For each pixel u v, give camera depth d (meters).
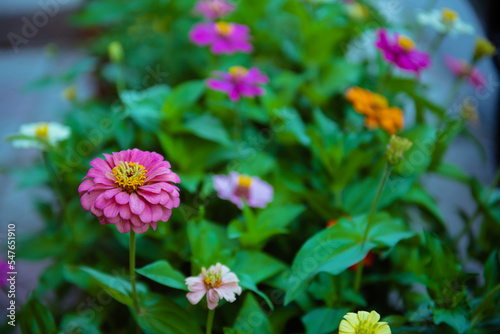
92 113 0.79
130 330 0.67
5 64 1.37
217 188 0.67
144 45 0.88
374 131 0.72
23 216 0.89
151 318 0.59
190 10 0.89
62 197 0.73
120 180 0.55
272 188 0.70
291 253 0.69
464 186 0.97
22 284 0.80
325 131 0.74
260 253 0.64
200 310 0.63
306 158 0.75
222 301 0.60
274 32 0.88
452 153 1.02
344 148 0.70
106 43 0.89
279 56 0.88
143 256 0.66
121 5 0.89
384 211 0.67
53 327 0.60
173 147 0.70
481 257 0.72
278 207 0.67
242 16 0.86
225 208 0.71
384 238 0.62
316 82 0.82
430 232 0.61
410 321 0.61
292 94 0.80
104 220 0.54
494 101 1.07
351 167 0.68
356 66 0.83
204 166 0.71
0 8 1.59
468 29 0.81
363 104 0.72
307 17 0.81
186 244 0.66
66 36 1.42
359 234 0.62
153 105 0.72
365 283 0.66
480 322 0.61
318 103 0.82
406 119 0.97
